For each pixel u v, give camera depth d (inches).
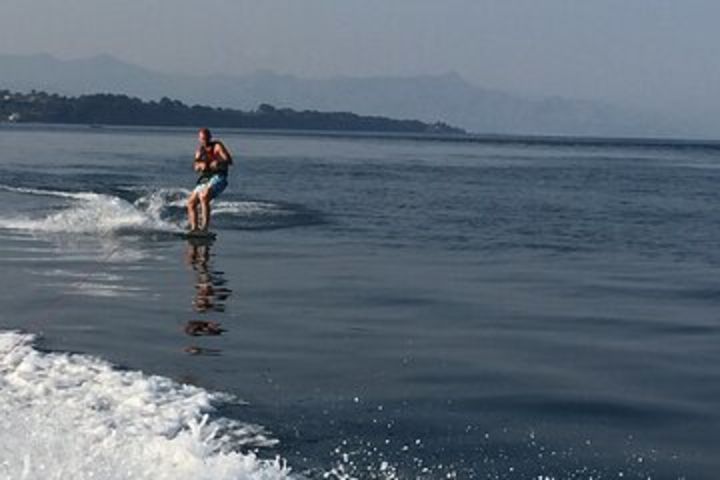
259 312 557.3
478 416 360.5
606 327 537.0
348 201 1396.4
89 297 593.3
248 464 281.4
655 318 565.9
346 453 311.1
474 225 1113.4
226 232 983.0
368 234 997.2
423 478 291.3
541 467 305.4
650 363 452.4
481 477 294.2
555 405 378.0
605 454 320.2
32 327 494.0
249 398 371.2
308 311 565.3
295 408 360.5
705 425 355.6
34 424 309.1
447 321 544.7
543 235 1023.6
